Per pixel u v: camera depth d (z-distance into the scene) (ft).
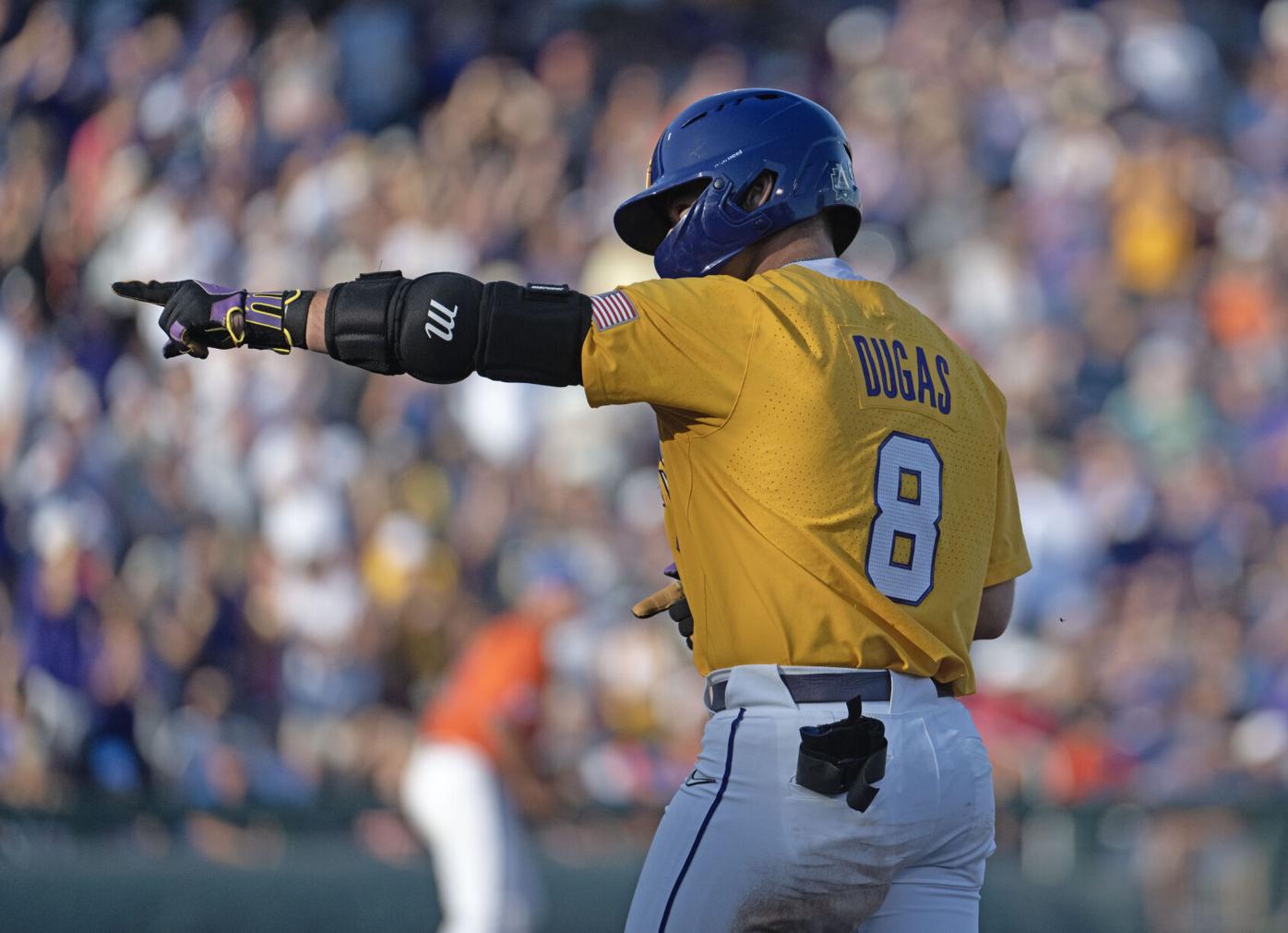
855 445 28.48
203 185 113.80
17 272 108.99
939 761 28.63
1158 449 116.06
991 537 30.83
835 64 145.38
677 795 30.04
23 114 120.26
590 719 86.07
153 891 64.28
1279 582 110.52
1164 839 80.59
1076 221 131.13
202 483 93.20
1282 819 82.12
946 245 128.88
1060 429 117.29
